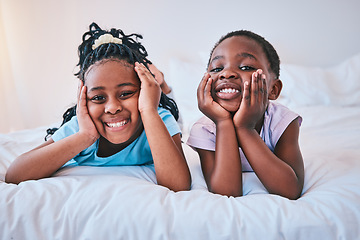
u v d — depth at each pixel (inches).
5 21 95.3
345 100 80.9
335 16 92.5
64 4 95.7
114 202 25.5
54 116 99.3
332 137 55.3
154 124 31.5
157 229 24.0
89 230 24.4
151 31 96.1
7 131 94.7
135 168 35.5
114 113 30.6
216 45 36.9
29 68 97.7
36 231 24.6
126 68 31.4
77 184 28.0
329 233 24.0
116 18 95.9
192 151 45.8
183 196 27.1
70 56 97.2
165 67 96.7
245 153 32.3
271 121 36.9
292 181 30.9
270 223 24.1
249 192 32.9
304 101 80.7
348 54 93.0
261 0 93.4
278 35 94.2
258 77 31.6
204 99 33.4
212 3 94.4
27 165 31.7
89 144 32.7
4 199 26.0
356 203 25.4
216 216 24.6
